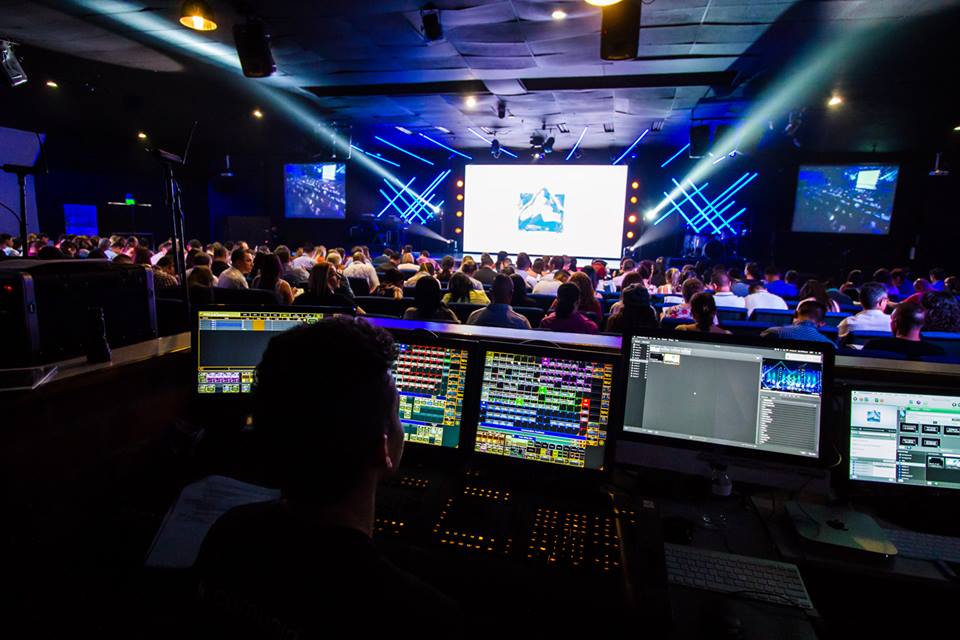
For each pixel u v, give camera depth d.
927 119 7.55
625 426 1.40
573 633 1.00
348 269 6.09
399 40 5.01
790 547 1.19
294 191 12.27
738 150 10.16
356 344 0.62
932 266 10.00
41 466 1.23
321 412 0.58
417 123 9.34
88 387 1.33
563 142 10.91
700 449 1.35
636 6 3.53
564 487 1.30
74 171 10.38
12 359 1.25
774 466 1.35
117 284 1.52
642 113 8.08
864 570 1.12
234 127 9.37
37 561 1.18
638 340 1.40
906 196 10.02
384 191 13.04
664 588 0.99
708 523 1.28
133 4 4.29
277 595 0.54
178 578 1.06
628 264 7.00
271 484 0.61
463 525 1.14
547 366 1.35
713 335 1.35
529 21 4.45
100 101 7.38
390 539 1.11
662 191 11.84
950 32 4.52
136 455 1.48
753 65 5.58
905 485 1.31
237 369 1.60
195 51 5.47
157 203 11.85
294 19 4.52
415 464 1.39
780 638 0.94
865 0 3.92
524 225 11.68
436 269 6.55
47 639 1.06
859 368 1.49
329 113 8.56
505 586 1.00
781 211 10.93
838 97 6.70
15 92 6.82
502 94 7.08
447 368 1.39
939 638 1.31
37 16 4.55
